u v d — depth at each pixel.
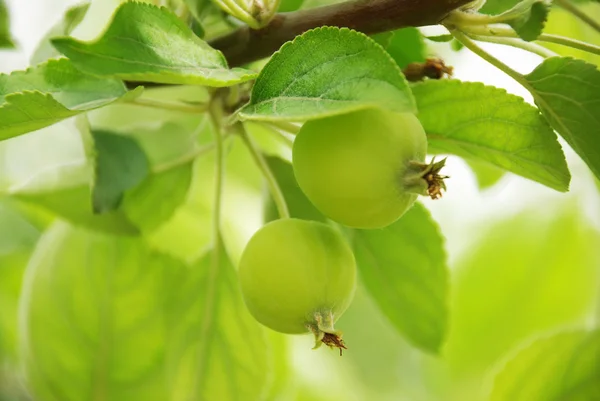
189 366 0.52
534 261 0.63
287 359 0.55
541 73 0.45
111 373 0.53
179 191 0.51
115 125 0.56
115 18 0.41
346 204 0.43
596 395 0.53
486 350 0.64
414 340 0.52
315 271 0.44
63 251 0.53
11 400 0.58
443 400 0.67
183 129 0.51
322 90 0.41
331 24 0.45
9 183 0.58
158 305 0.53
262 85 0.42
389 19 0.45
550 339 0.53
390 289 0.51
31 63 0.47
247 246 0.45
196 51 0.42
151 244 0.52
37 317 0.53
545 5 0.43
